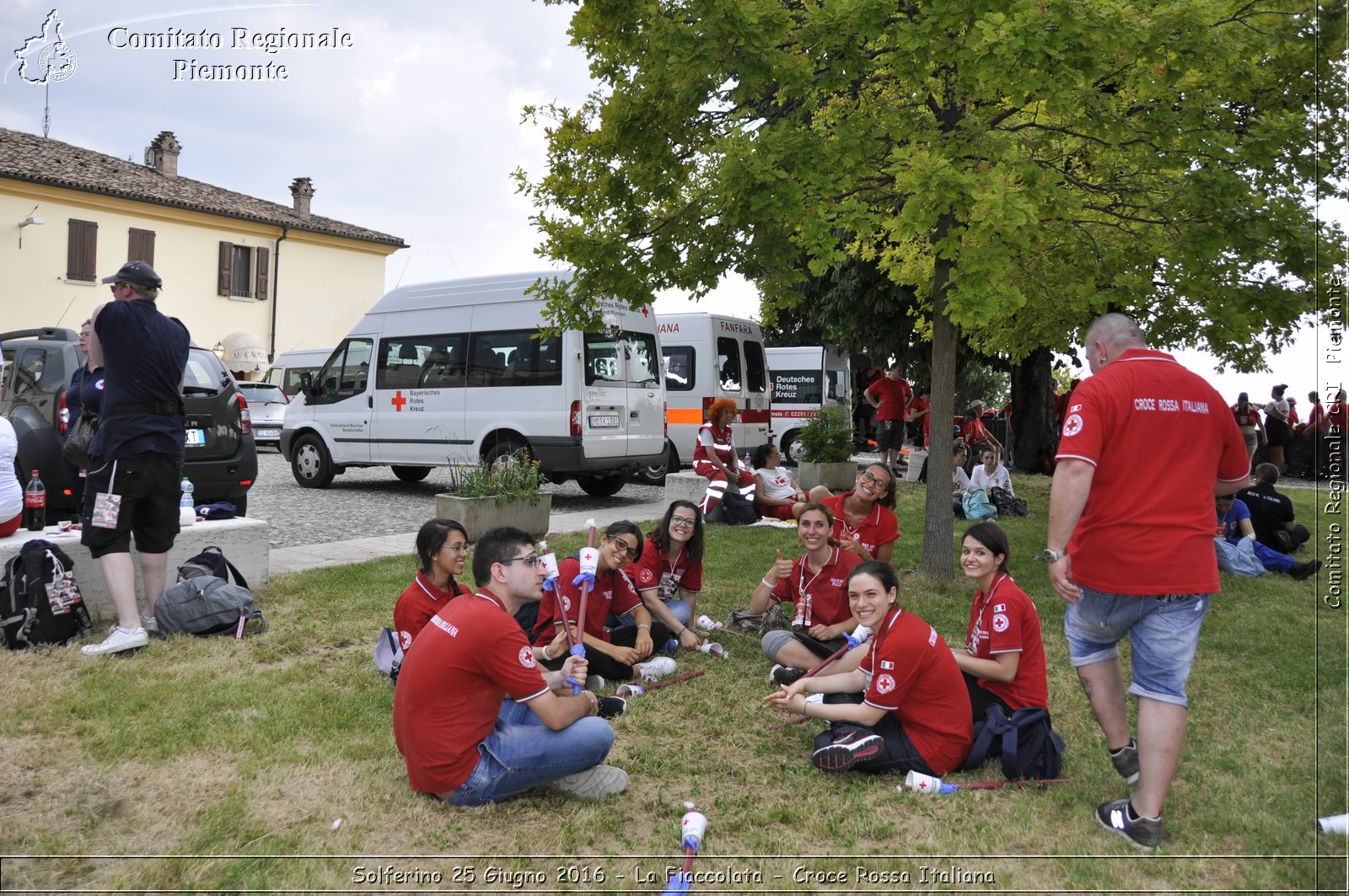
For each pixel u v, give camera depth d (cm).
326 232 2800
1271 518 909
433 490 1390
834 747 383
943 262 738
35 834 313
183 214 2473
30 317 2197
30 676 470
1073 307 724
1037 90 550
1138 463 334
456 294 1255
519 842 325
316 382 1374
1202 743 430
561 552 864
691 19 585
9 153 2261
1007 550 422
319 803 345
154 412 532
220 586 567
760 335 1662
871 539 654
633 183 664
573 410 1152
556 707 351
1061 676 538
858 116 612
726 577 789
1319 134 462
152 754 381
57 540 571
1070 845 330
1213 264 650
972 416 1439
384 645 497
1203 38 549
